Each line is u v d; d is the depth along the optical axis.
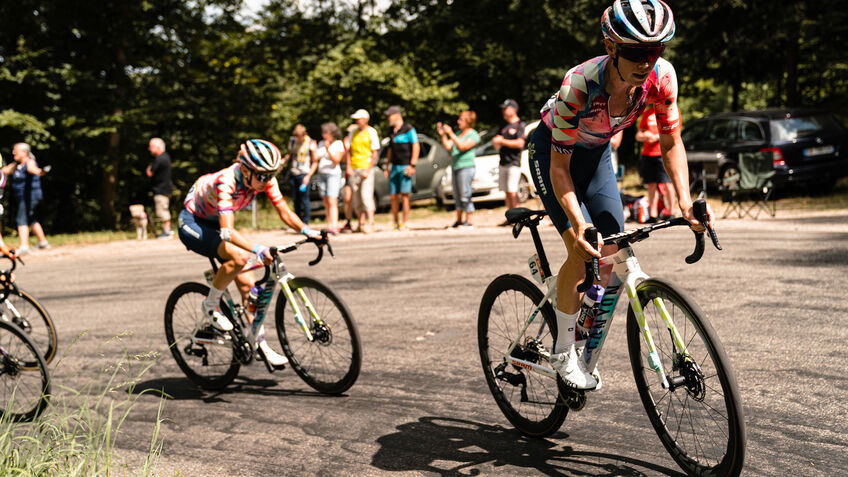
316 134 22.52
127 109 19.78
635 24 2.69
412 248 10.42
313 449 3.71
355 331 4.45
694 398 2.91
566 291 3.31
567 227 3.29
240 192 4.84
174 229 17.31
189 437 4.02
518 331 3.75
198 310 5.05
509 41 24.73
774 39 19.06
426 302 6.89
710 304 5.84
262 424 4.15
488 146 15.66
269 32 21.86
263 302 4.88
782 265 7.06
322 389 4.66
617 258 3.20
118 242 14.40
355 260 9.73
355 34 24.86
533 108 26.12
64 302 8.41
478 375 4.66
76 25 19.42
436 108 21.69
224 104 21.47
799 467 3.09
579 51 25.03
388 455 3.55
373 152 12.66
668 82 3.00
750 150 12.95
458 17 24.11
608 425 3.68
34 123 17.72
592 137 3.17
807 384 4.00
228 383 4.94
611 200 3.36
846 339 4.72
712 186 14.16
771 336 4.90
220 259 4.96
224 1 20.92
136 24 19.91
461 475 3.27
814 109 13.20
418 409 4.17
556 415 3.51
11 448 3.31
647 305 3.12
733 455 2.81
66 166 20.36
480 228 12.14
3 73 17.94
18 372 4.59
